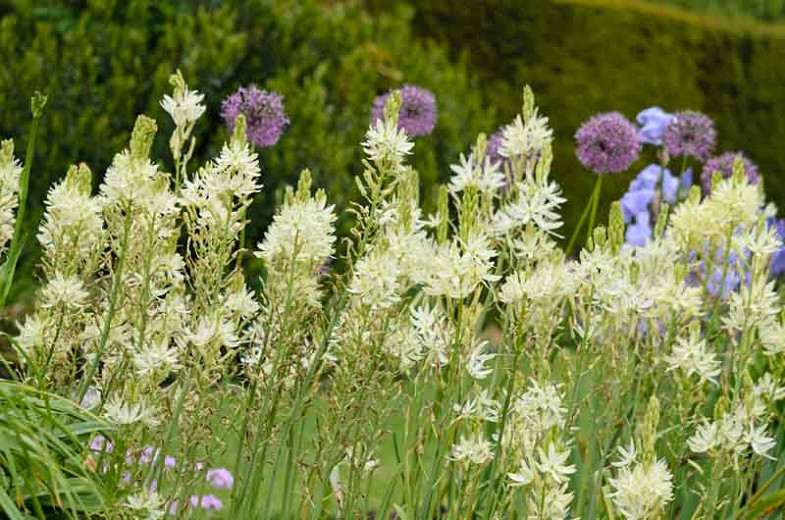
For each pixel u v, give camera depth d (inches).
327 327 121.3
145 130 115.3
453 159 324.8
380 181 119.0
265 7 307.1
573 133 429.7
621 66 438.9
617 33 438.3
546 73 434.6
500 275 122.0
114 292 116.1
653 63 442.9
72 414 118.0
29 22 294.2
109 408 113.0
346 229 279.3
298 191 117.2
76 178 120.5
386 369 123.1
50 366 123.3
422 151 311.7
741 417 121.6
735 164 134.8
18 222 120.6
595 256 125.9
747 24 475.2
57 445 110.4
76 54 286.7
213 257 118.7
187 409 119.6
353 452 122.3
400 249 121.3
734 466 123.0
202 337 113.0
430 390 146.0
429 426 131.4
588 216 409.1
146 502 113.6
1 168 124.3
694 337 127.6
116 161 115.0
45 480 114.0
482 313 135.6
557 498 108.1
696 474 145.8
